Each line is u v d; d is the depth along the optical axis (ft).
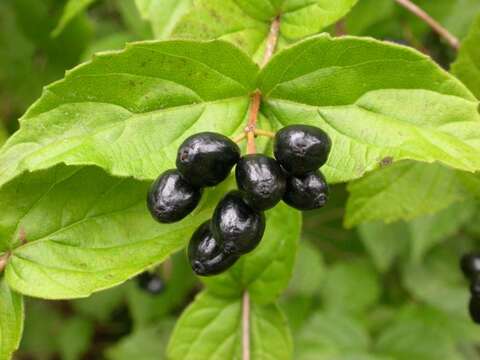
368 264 0.78
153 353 0.77
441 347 0.73
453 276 0.76
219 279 0.50
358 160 0.38
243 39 0.44
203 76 0.39
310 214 0.78
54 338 0.86
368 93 0.38
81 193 0.41
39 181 0.40
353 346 0.74
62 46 0.70
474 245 0.76
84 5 0.58
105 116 0.38
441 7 0.63
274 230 0.48
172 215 0.35
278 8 0.44
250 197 0.34
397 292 0.80
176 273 0.74
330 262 0.82
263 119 0.40
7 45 0.71
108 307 0.81
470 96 0.37
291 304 0.75
